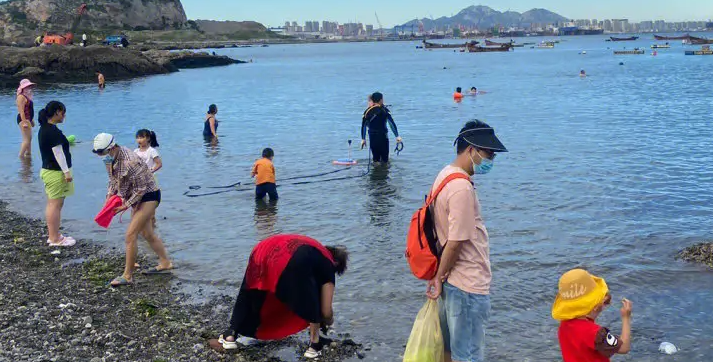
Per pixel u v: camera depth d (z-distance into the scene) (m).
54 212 11.05
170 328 7.70
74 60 67.19
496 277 9.24
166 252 10.70
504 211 12.68
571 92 41.00
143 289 9.12
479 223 5.59
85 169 18.05
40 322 7.65
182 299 8.75
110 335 7.33
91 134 25.30
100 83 52.88
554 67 77.38
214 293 8.97
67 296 8.72
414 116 29.52
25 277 9.45
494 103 34.62
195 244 11.16
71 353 6.82
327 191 14.95
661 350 7.04
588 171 16.23
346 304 8.45
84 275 9.69
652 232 11.17
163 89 51.53
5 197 14.98
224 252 10.71
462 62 100.88
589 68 73.06
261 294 7.09
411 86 50.38
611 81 50.53
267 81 61.19
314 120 29.03
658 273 9.28
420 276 5.68
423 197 14.16
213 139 23.42
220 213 13.20
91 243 11.39
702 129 23.16
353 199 14.13
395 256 10.29
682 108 30.27
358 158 19.12
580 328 5.09
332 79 63.06
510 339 7.40
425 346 5.68
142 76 73.00
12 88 56.19
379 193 14.60
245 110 34.03
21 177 17.22
